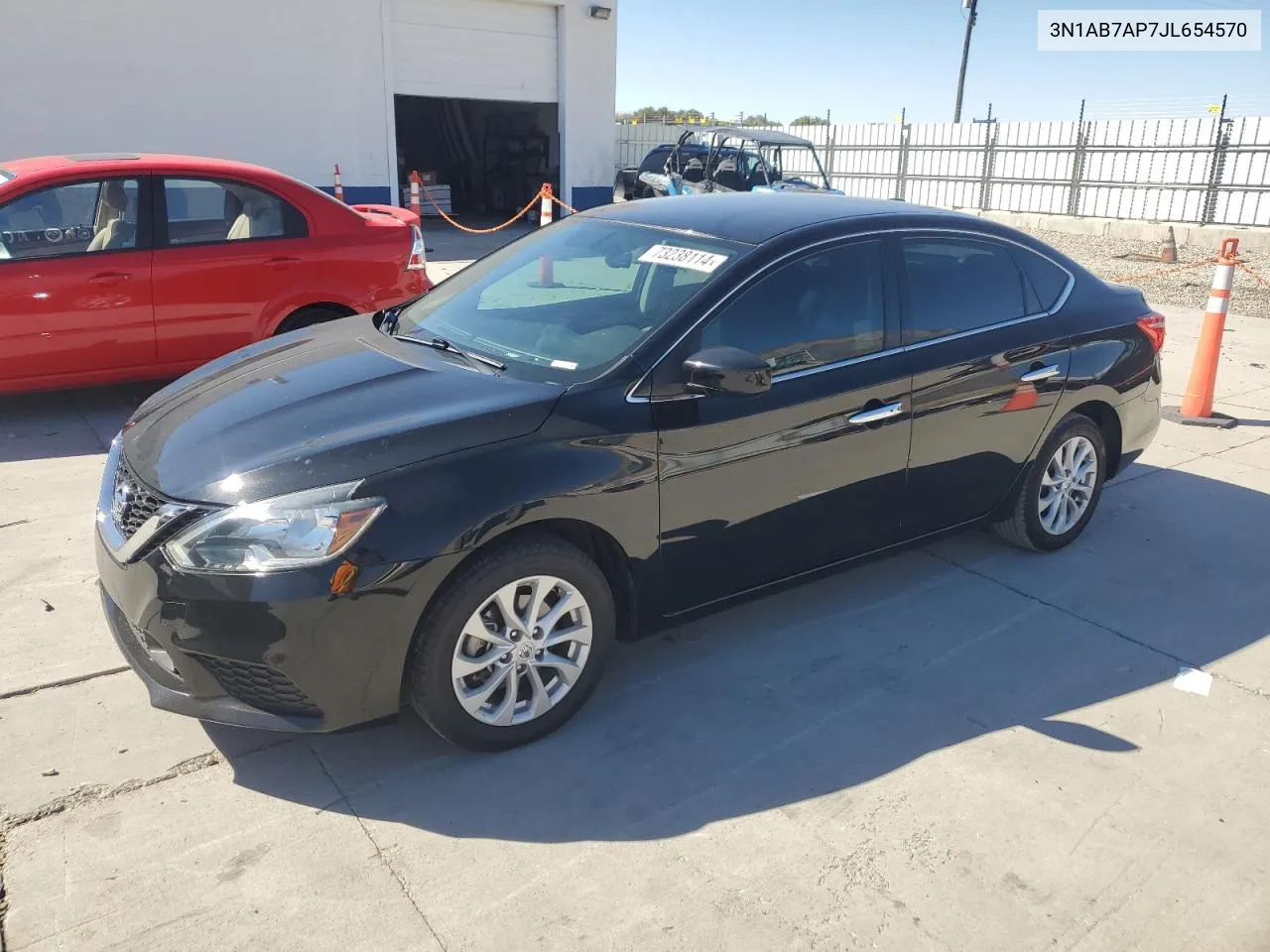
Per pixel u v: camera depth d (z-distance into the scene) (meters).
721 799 2.89
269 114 15.55
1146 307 4.86
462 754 3.06
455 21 17.09
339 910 2.42
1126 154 19.75
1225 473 5.89
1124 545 4.81
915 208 4.16
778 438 3.41
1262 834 2.82
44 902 2.41
